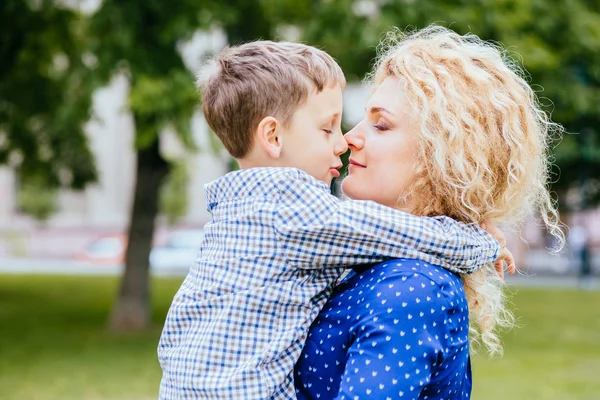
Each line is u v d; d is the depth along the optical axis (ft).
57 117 31.19
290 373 4.60
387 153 5.04
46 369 25.94
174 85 25.59
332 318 4.60
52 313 40.81
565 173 60.23
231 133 5.26
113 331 33.83
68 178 46.32
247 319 4.62
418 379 4.24
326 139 5.23
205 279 4.87
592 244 90.22
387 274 4.48
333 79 5.27
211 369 4.59
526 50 28.81
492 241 5.03
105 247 81.15
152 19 27.53
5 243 88.53
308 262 4.65
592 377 24.77
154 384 23.67
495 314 5.59
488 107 4.99
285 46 5.35
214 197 5.12
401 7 27.35
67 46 32.07
